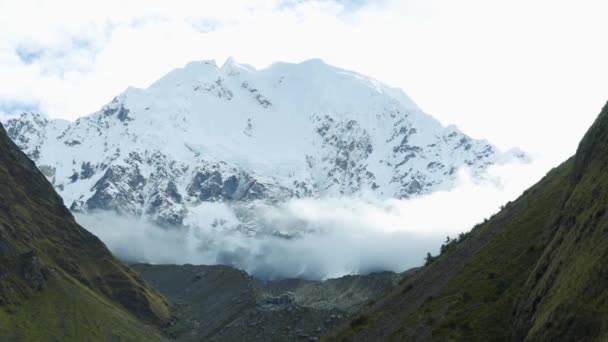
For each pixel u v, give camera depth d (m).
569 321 86.06
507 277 124.69
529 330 98.44
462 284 134.50
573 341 83.69
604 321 79.94
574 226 105.88
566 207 117.69
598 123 122.31
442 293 136.88
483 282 129.25
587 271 88.19
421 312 134.12
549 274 103.19
